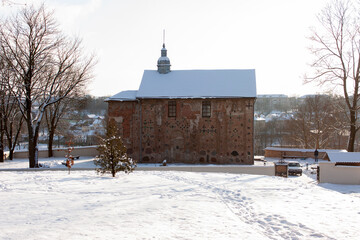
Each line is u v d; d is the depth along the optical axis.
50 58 33.19
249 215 11.91
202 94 41.84
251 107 41.41
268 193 16.38
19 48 31.33
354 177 26.91
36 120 35.12
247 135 41.28
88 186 17.62
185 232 9.28
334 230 9.98
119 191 16.20
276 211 12.42
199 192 16.47
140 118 42.41
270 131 109.06
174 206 12.84
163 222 10.34
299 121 62.72
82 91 42.16
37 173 24.05
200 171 28.72
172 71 46.84
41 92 33.38
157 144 42.25
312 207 13.27
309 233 9.67
